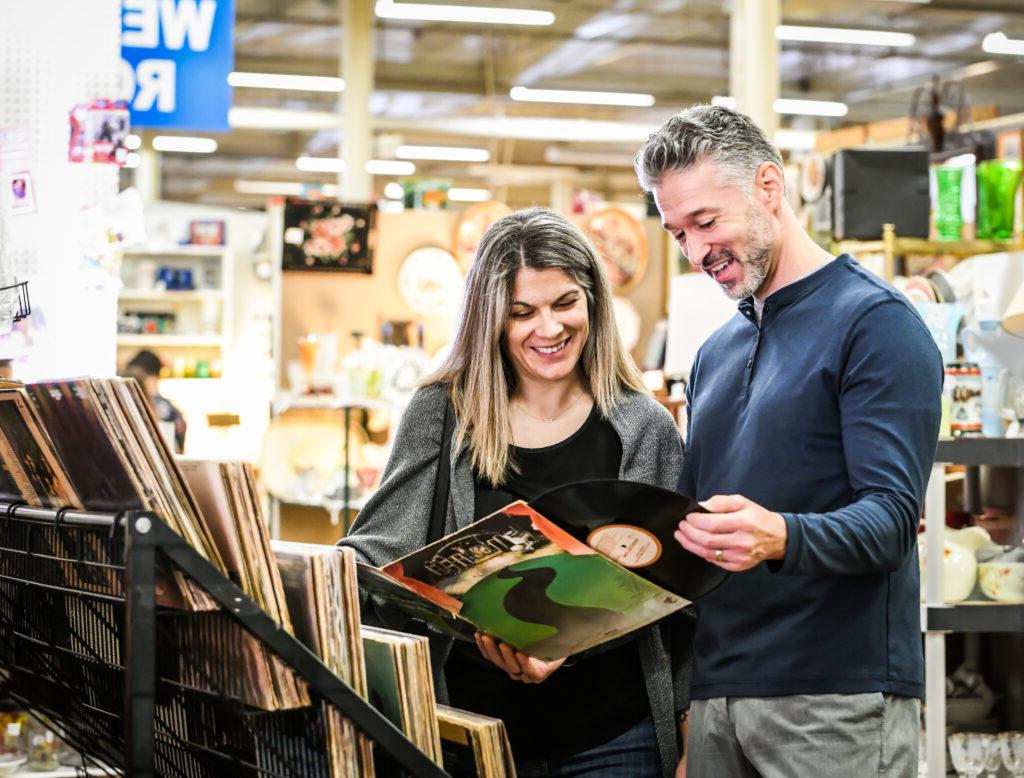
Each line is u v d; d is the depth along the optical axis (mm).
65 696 1921
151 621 1366
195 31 4105
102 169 2430
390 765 1641
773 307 1927
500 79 16438
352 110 13031
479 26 14789
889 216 4039
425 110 17391
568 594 1753
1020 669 3799
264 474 6543
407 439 2227
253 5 14062
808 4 13508
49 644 1826
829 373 1823
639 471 2193
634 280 7695
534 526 1600
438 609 1825
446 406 2232
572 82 16594
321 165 19562
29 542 1763
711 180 1829
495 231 2172
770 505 1861
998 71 15414
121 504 1486
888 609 1839
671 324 5070
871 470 1738
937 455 3316
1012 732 3580
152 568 1369
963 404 3385
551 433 2219
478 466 2186
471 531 1605
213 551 1488
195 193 21062
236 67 15336
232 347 10234
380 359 6566
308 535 6773
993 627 3381
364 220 7129
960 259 4766
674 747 2158
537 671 1999
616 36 15094
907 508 1709
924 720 3770
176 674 1644
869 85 16234
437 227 7348
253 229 10445
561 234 2141
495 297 2133
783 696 1850
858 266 1902
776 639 1860
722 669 1922
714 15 14398
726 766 1932
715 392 2016
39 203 2393
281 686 1462
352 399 6441
